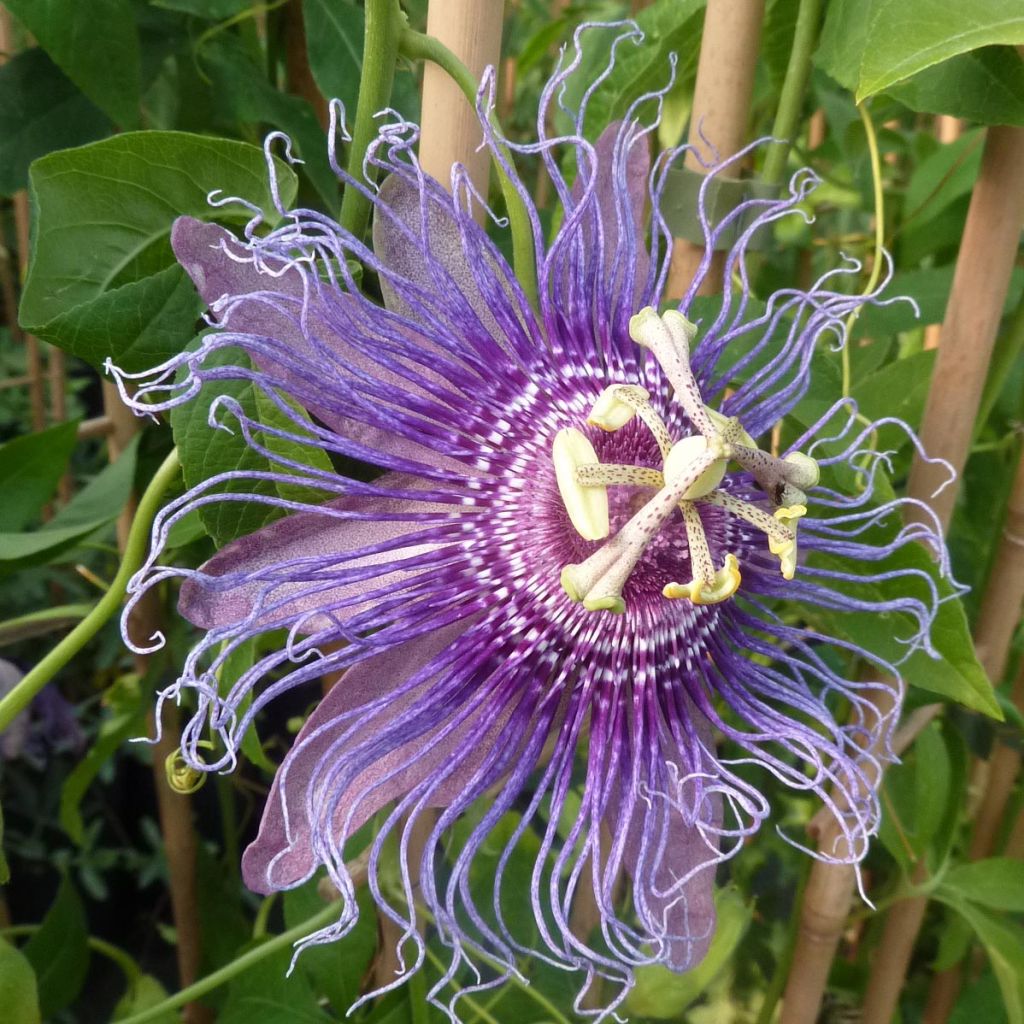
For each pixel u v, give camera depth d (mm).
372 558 147
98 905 391
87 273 166
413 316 150
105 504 235
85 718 385
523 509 152
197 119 219
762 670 163
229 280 141
